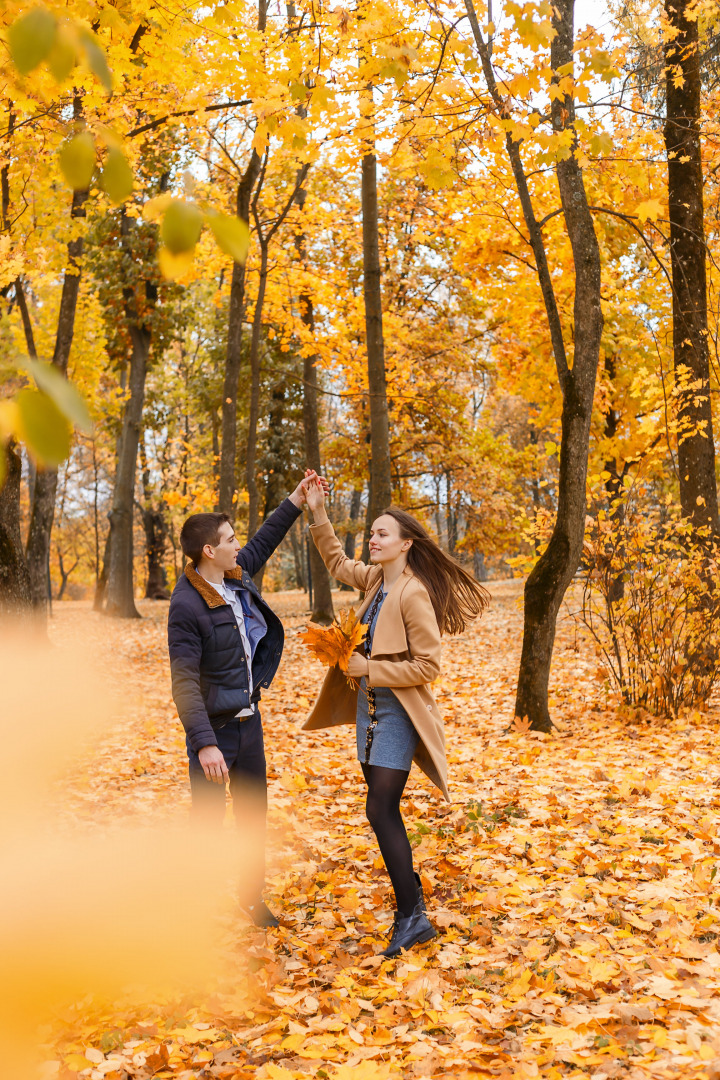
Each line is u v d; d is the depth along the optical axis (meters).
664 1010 2.62
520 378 13.48
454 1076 2.34
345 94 7.00
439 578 3.60
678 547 7.31
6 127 6.20
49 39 0.59
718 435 10.49
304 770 6.11
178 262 0.64
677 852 4.05
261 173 11.62
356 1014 2.80
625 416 14.17
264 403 25.08
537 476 22.42
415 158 6.86
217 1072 2.44
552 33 4.45
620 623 7.50
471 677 10.44
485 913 3.58
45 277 9.25
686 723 7.00
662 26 8.12
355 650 3.59
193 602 3.42
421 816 4.93
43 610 12.76
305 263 14.34
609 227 11.42
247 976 2.96
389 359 17.31
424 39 6.00
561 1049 2.43
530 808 4.94
